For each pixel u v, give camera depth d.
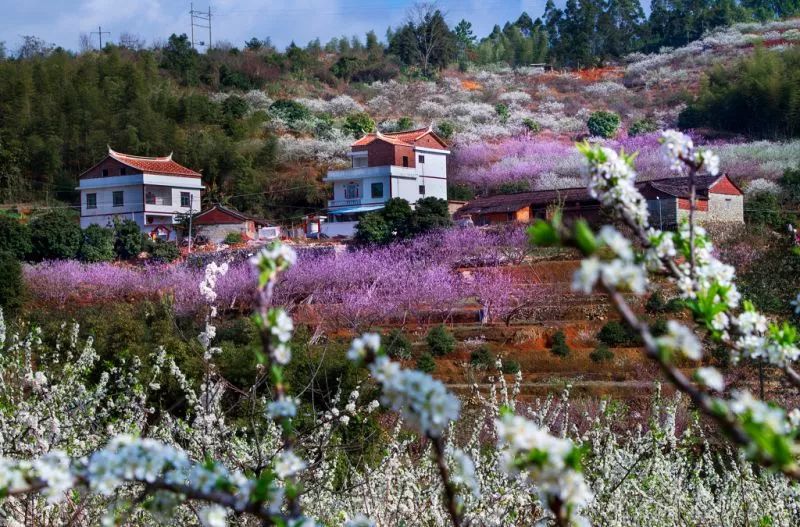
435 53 110.94
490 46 124.06
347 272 38.78
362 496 7.21
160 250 48.94
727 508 7.85
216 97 88.44
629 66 110.44
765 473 7.69
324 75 101.75
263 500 2.67
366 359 2.41
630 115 87.94
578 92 100.44
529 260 40.50
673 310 29.41
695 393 2.17
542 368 28.42
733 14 124.12
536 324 31.94
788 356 3.17
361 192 57.34
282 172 68.31
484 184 67.50
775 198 49.16
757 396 18.75
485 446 9.79
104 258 48.81
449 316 34.19
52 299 39.66
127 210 57.78
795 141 67.25
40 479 2.66
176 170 59.03
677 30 123.44
